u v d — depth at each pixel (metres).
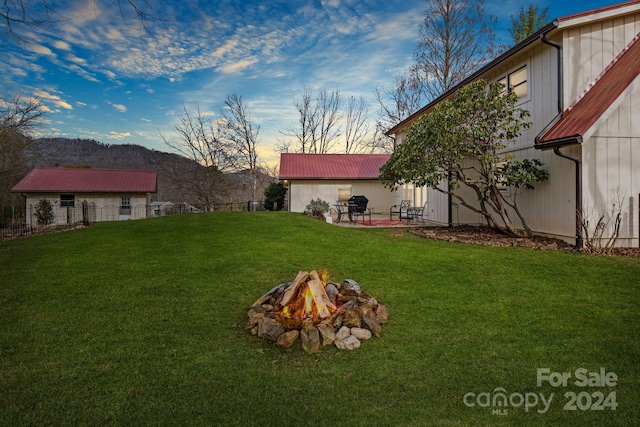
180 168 30.69
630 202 7.48
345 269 5.92
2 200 23.52
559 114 8.09
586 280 5.18
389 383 2.72
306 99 32.88
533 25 20.88
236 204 28.64
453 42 21.19
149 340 3.48
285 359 3.13
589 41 8.16
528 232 9.02
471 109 8.48
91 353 3.21
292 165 21.45
